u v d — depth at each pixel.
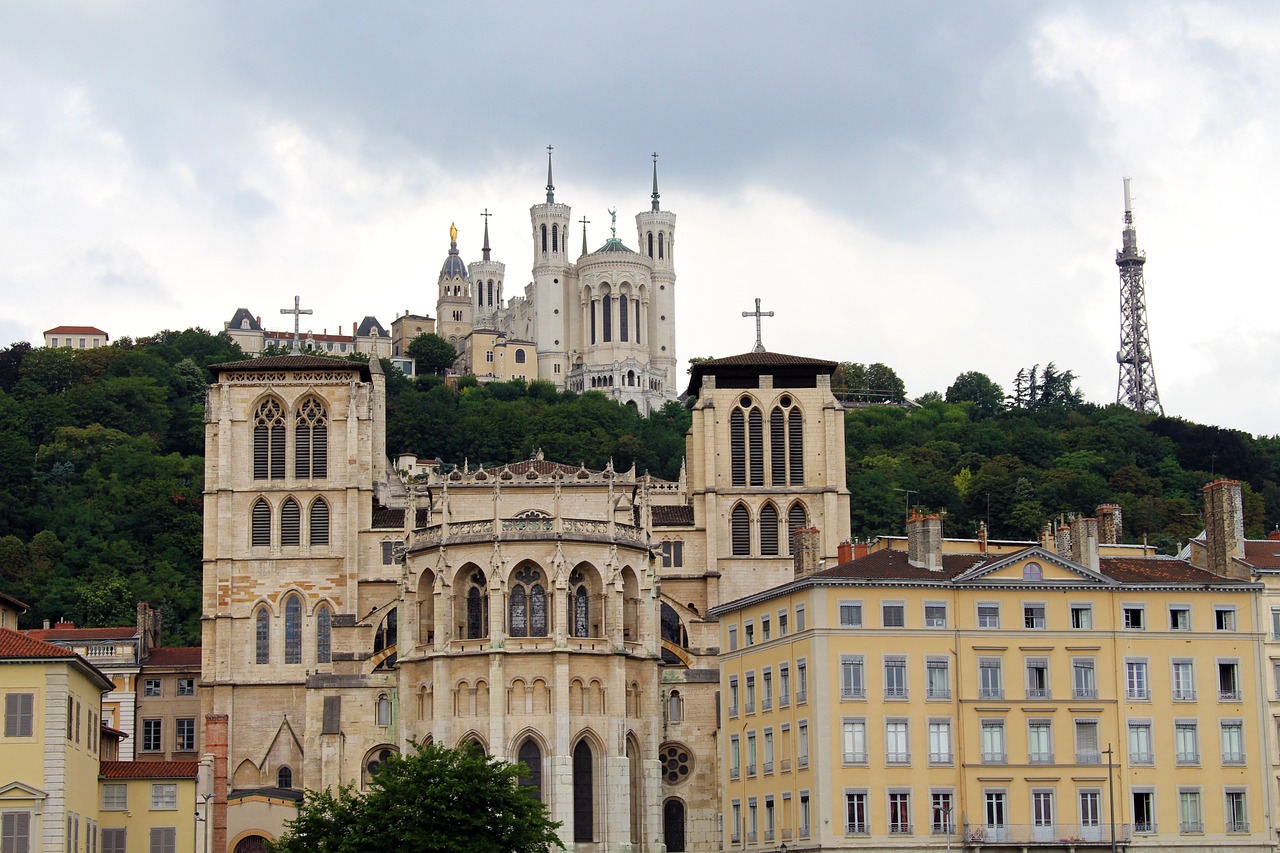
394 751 152.25
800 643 133.25
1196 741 131.75
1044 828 128.88
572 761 144.00
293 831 119.19
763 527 182.88
